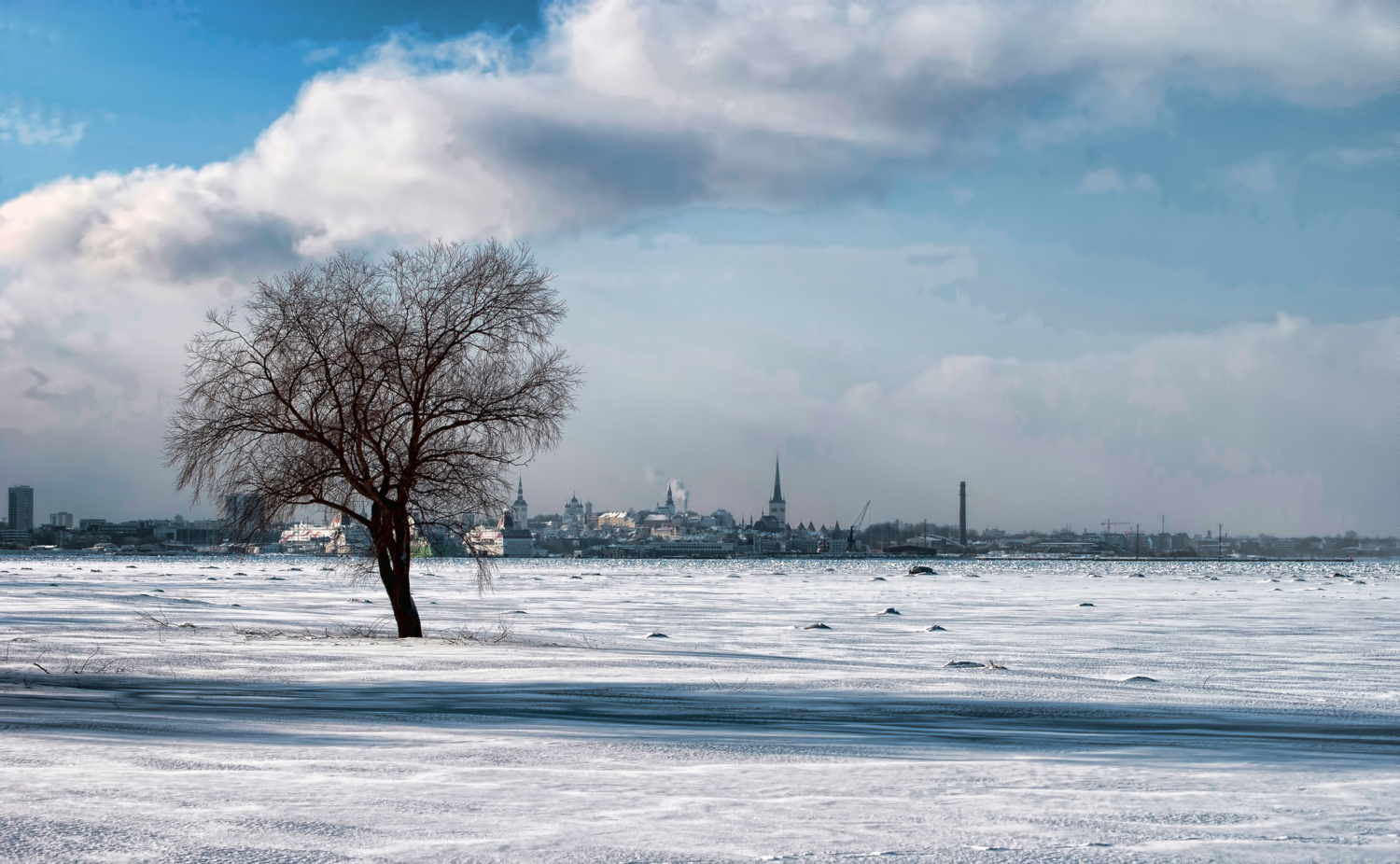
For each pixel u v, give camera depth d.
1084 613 72.69
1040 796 9.88
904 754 13.20
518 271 39.38
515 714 18.08
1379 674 31.64
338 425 37.97
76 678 23.52
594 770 11.46
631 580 167.38
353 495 39.22
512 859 7.29
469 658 30.72
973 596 107.69
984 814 8.98
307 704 19.30
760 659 33.06
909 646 42.00
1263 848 7.69
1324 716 20.91
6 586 91.19
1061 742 15.22
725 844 7.76
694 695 22.08
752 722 17.48
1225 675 31.05
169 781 10.30
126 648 32.34
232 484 37.47
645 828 8.34
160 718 16.34
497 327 39.16
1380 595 114.31
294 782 10.35
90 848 7.51
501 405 38.81
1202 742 15.62
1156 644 43.97
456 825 8.41
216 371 37.59
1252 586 153.00
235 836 7.93
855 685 24.94
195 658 29.36
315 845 7.66
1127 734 16.62
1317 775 11.33
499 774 11.05
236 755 12.16
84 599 67.94
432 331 39.09
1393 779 11.05
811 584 153.62
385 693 21.45
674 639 44.31
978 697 22.88
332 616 56.22
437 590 109.75
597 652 34.19
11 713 16.64
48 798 9.33
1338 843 7.88
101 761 11.46
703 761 12.23
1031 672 30.61
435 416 38.66
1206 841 7.93
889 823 8.57
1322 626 57.72
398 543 39.62
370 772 11.12
